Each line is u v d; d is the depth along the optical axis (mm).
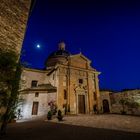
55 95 23734
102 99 28625
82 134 8414
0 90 6051
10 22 8039
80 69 27484
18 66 6969
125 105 26094
